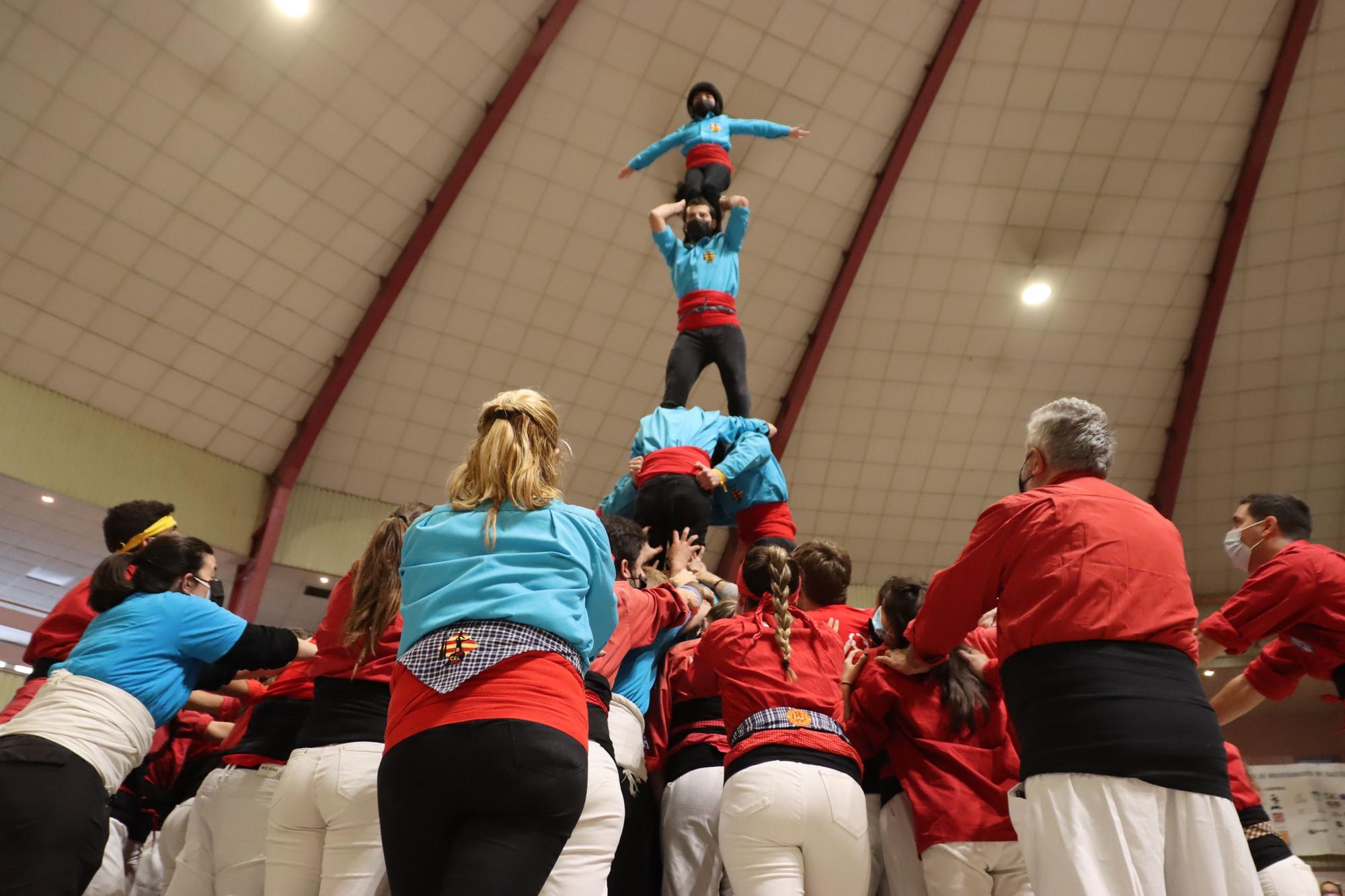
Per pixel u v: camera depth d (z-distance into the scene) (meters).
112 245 10.53
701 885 3.01
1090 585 2.17
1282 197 12.46
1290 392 13.40
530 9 10.88
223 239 11.01
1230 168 12.32
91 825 2.56
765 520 5.46
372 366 12.48
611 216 12.16
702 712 3.30
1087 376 13.66
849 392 13.65
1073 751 2.05
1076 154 12.18
